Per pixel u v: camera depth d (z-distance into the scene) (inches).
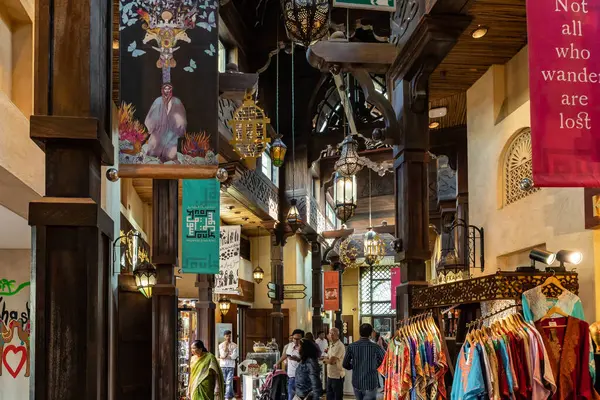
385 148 724.7
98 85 126.2
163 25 159.3
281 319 702.5
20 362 347.9
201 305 537.0
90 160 122.0
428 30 235.8
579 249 236.4
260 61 594.9
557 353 175.8
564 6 163.0
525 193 281.0
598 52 162.4
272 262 706.2
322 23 206.1
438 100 360.8
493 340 174.1
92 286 117.9
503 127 297.7
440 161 646.5
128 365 377.1
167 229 362.9
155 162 155.5
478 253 328.5
